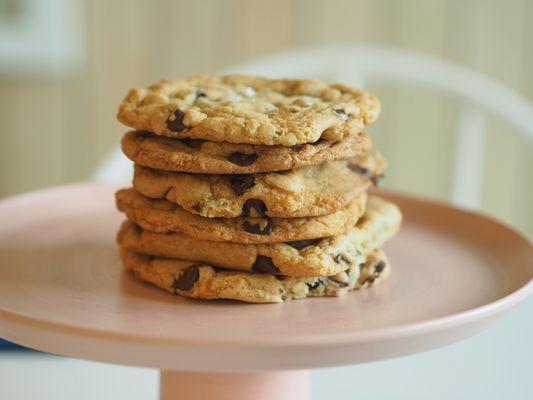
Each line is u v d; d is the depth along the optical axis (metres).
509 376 0.55
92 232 0.51
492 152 1.01
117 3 0.95
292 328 0.40
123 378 0.54
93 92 0.97
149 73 0.97
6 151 0.98
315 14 0.95
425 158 0.99
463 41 0.97
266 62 0.76
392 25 0.96
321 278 0.44
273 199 0.42
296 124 0.42
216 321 0.40
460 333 0.38
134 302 0.42
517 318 0.61
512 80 0.98
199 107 0.44
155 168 0.44
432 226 0.53
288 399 0.44
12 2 0.92
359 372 0.55
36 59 0.95
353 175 0.45
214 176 0.43
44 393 0.52
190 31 0.96
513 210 1.03
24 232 0.50
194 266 0.43
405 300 0.43
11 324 0.38
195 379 0.43
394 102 0.98
